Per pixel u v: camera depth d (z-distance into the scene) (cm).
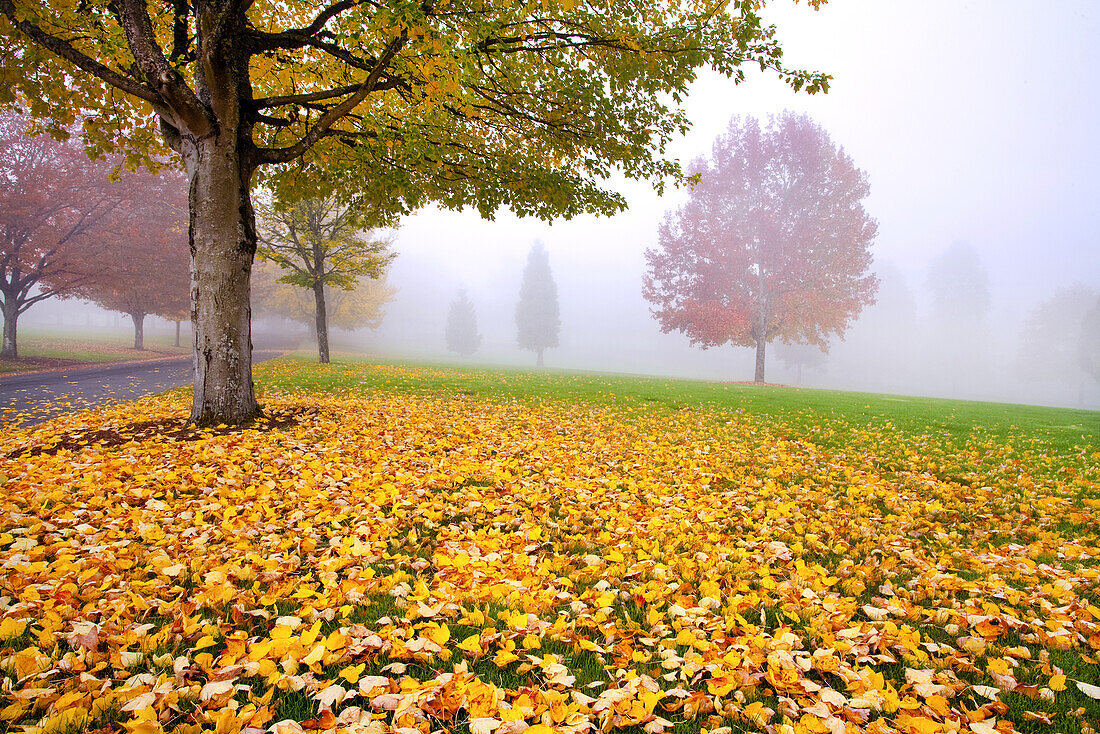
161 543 323
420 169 848
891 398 1777
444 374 1942
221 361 686
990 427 1024
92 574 269
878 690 197
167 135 692
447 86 578
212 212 668
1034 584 321
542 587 281
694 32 699
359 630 225
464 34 639
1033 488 579
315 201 2150
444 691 182
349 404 1037
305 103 768
